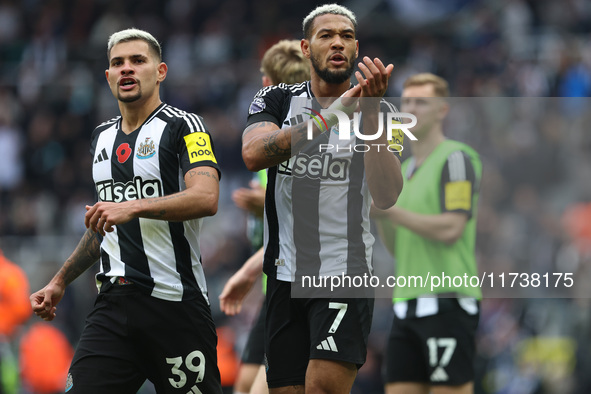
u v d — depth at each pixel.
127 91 11.66
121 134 11.88
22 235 32.59
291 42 14.56
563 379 21.39
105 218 10.60
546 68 37.91
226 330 24.98
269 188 11.38
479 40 40.16
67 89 38.56
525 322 22.17
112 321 11.55
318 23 11.05
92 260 12.29
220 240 30.69
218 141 35.75
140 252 11.49
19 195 34.75
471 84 37.88
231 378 24.08
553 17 40.91
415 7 42.44
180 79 37.88
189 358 11.59
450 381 14.02
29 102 38.41
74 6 43.69
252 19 43.09
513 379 22.16
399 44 40.38
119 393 11.52
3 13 44.34
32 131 37.41
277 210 11.28
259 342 15.28
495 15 41.09
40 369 22.58
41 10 43.78
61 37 42.75
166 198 10.93
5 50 41.50
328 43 10.95
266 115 11.23
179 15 43.22
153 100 11.92
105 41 41.66
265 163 10.73
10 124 37.78
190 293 11.62
